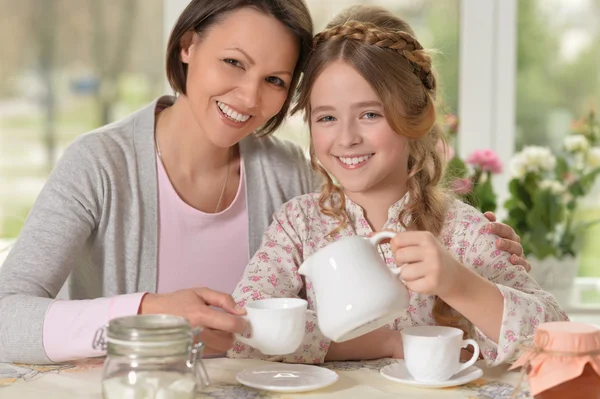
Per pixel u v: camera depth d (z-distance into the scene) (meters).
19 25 2.87
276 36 1.47
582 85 2.97
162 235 1.65
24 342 1.25
